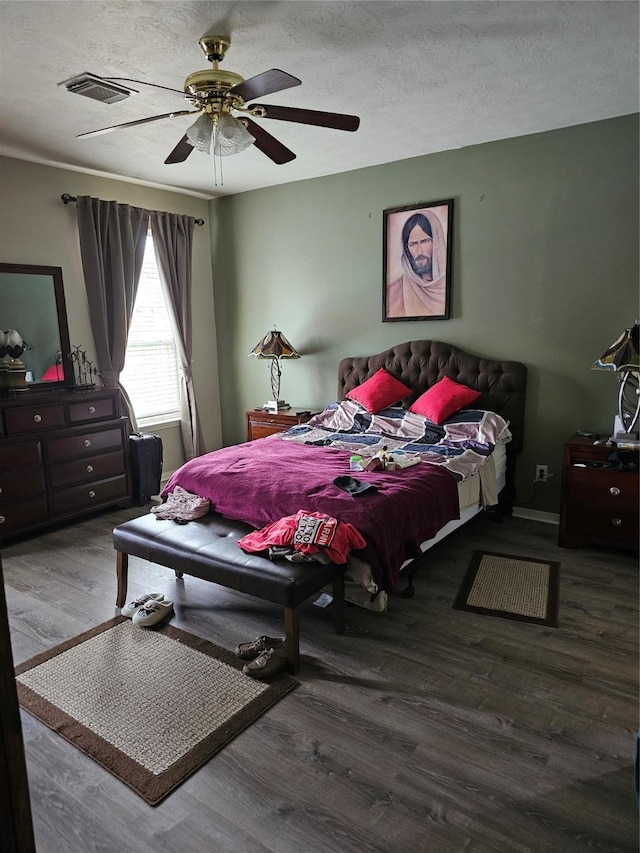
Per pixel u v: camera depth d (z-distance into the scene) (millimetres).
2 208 4027
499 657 2488
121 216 4656
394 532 2688
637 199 3578
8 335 3994
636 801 1740
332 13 2246
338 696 2240
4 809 880
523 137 3896
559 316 3957
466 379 4293
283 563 2455
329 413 4605
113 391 4441
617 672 2375
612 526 3455
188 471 3342
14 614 2922
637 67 2791
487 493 3639
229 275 5668
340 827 1660
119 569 2941
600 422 3904
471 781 1821
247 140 2457
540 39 2492
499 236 4102
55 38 2383
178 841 1628
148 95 3008
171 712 2156
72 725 2098
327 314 5082
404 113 3408
